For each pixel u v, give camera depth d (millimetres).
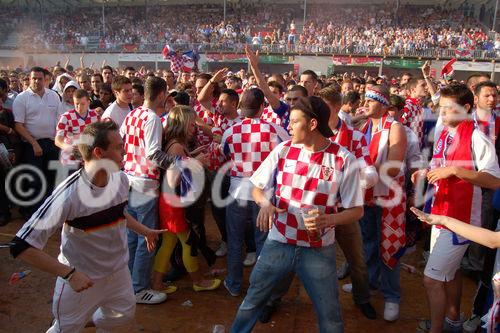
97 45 28797
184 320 3545
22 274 4191
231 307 3758
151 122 3459
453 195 2910
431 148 5250
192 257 3895
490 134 3475
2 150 5156
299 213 2600
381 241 3557
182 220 3682
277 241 2701
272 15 34750
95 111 5219
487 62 23844
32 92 5328
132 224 2875
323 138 2582
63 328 2576
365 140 3285
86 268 2531
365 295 3639
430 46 26812
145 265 3709
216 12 35688
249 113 3604
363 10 34219
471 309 3824
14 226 5414
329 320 2652
